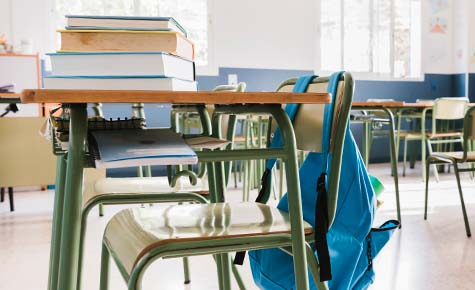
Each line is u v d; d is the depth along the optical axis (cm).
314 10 584
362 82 618
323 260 95
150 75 78
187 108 138
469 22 636
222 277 132
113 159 71
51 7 473
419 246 239
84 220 124
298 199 87
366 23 614
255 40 559
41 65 468
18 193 420
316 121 105
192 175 131
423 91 649
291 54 577
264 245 89
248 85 560
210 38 541
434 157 288
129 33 80
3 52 417
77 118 75
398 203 285
